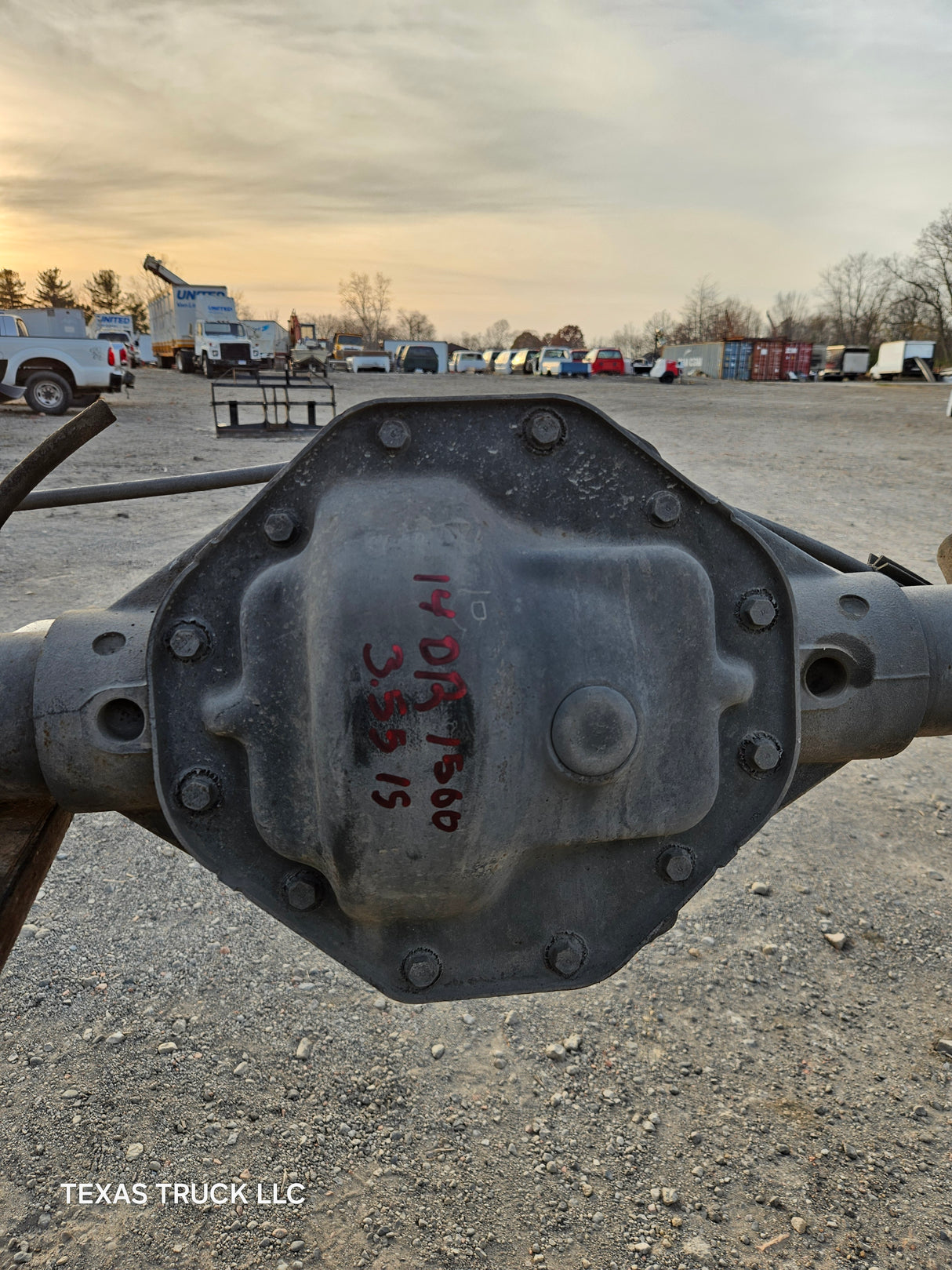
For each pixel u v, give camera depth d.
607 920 1.24
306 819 1.12
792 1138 2.51
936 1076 2.72
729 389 34.25
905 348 44.12
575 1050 2.80
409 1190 2.35
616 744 1.08
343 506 1.10
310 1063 2.72
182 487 2.07
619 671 1.11
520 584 1.11
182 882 3.54
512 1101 2.62
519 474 1.16
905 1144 2.50
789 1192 2.36
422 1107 2.59
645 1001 3.01
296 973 3.08
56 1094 2.59
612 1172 2.41
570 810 1.13
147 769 1.21
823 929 3.37
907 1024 2.93
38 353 16.56
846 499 10.74
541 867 1.22
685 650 1.15
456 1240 2.22
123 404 21.28
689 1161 2.44
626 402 26.50
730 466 13.36
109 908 3.38
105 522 8.74
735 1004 3.00
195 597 1.15
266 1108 2.57
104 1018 2.86
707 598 1.17
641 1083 2.69
